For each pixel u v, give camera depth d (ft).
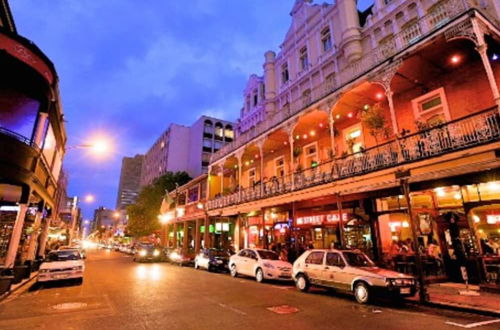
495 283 31.99
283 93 79.82
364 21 62.59
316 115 51.19
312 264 36.11
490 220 35.99
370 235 47.57
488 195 35.88
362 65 42.37
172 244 119.96
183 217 102.68
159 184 146.82
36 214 53.06
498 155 27.04
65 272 40.29
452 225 39.70
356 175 39.83
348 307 26.99
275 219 67.67
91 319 22.50
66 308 26.37
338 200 42.16
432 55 35.81
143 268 68.64
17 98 38.50
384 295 27.30
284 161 69.05
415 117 42.93
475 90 36.73
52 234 100.42
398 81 41.63
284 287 40.73
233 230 88.99
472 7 29.73
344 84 43.37
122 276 51.47
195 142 204.23
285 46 82.53
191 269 68.13
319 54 68.59
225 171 91.71
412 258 41.45
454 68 38.88
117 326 20.56
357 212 45.52
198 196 99.45
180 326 20.52
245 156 77.46
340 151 54.24
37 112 40.88
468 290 32.12
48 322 21.67
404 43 37.52
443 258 39.75
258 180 77.66
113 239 276.62
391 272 29.73
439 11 34.19
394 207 46.85
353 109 50.42
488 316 23.53
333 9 65.82
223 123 213.46
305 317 23.04
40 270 39.63
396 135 35.81
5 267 34.68
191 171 194.70
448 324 21.08
